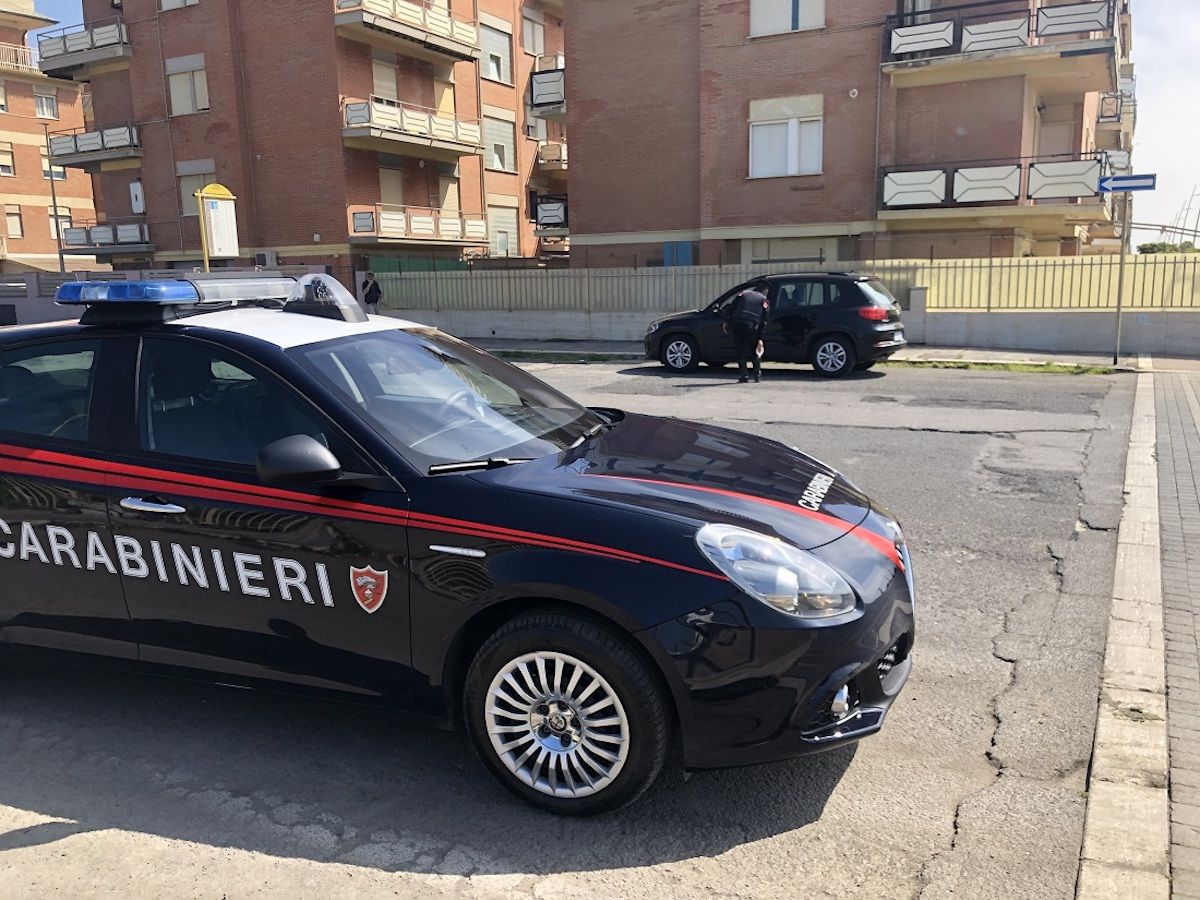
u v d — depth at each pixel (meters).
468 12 34.12
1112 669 4.07
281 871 2.82
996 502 6.75
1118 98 29.78
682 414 10.78
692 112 24.05
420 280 24.30
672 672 2.82
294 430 3.35
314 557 3.20
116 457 3.51
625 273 21.80
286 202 29.52
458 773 3.36
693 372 15.12
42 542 3.61
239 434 3.40
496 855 2.88
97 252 32.53
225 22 29.06
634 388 13.22
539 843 2.94
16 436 3.67
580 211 25.77
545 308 22.91
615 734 2.94
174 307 3.71
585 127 25.38
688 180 24.34
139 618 3.52
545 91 26.80
